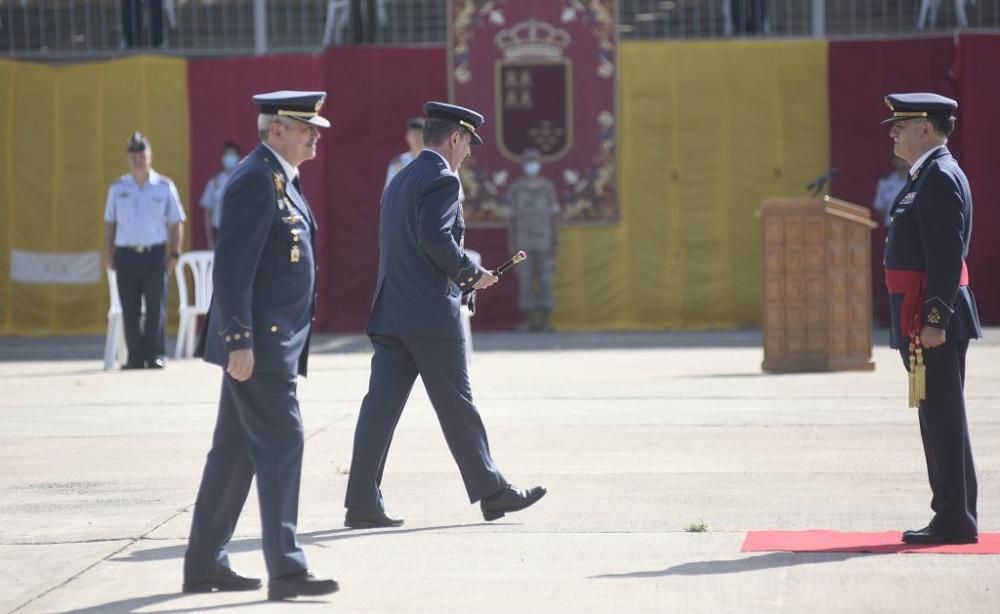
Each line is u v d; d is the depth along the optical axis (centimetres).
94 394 5109
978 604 2177
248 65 7769
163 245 6009
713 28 8000
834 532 2709
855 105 7656
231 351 2222
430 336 2809
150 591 2386
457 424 2825
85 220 7856
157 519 2978
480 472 2828
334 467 3547
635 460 3534
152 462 3672
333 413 4475
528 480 3294
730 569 2433
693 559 2517
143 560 2622
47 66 7844
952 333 2520
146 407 4728
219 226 2253
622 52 7725
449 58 7731
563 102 7744
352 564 2542
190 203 7812
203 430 4197
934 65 7588
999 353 5984
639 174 7750
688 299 7750
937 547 2553
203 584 2373
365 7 7938
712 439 3834
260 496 2281
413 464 3528
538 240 7619
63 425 4347
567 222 7775
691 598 2252
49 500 3197
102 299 7888
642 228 7769
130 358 6047
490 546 2661
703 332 7600
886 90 7631
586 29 7712
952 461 2550
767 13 8000
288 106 2309
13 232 7844
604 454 3625
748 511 2920
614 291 7788
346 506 2853
